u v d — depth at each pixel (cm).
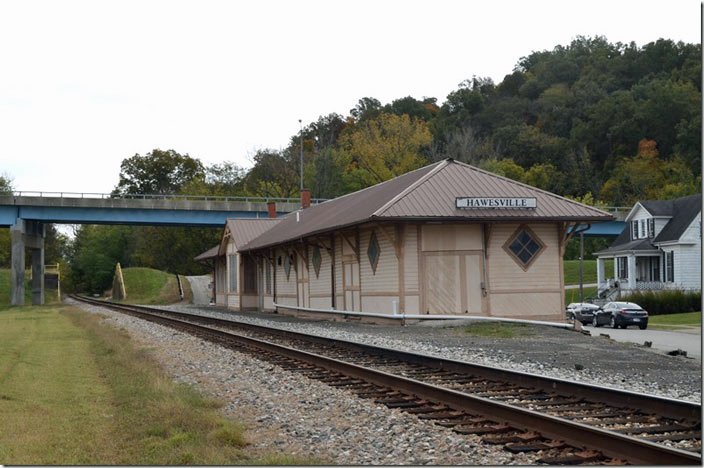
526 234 2933
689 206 5944
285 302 4366
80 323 3250
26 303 7694
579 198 9262
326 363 1479
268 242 4209
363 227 3084
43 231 7300
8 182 11919
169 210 6819
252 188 11006
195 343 2114
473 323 2678
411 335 2358
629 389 1227
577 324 2586
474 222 2817
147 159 13650
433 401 1055
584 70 13475
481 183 2992
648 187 9125
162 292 8531
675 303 4934
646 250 5975
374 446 833
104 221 6762
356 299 3219
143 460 783
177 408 1010
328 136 12425
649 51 13012
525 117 12850
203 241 10744
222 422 952
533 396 1102
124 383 1288
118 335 2381
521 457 766
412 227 2844
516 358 1689
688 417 888
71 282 13175
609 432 747
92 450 830
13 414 1016
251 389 1248
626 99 11075
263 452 831
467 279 2864
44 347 2039
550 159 10919
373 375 1268
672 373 1455
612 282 6262
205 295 8025
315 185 10244
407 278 2822
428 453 795
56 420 990
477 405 962
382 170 9856
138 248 11875
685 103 10369
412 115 13338
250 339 2000
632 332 3359
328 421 973
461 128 11731
